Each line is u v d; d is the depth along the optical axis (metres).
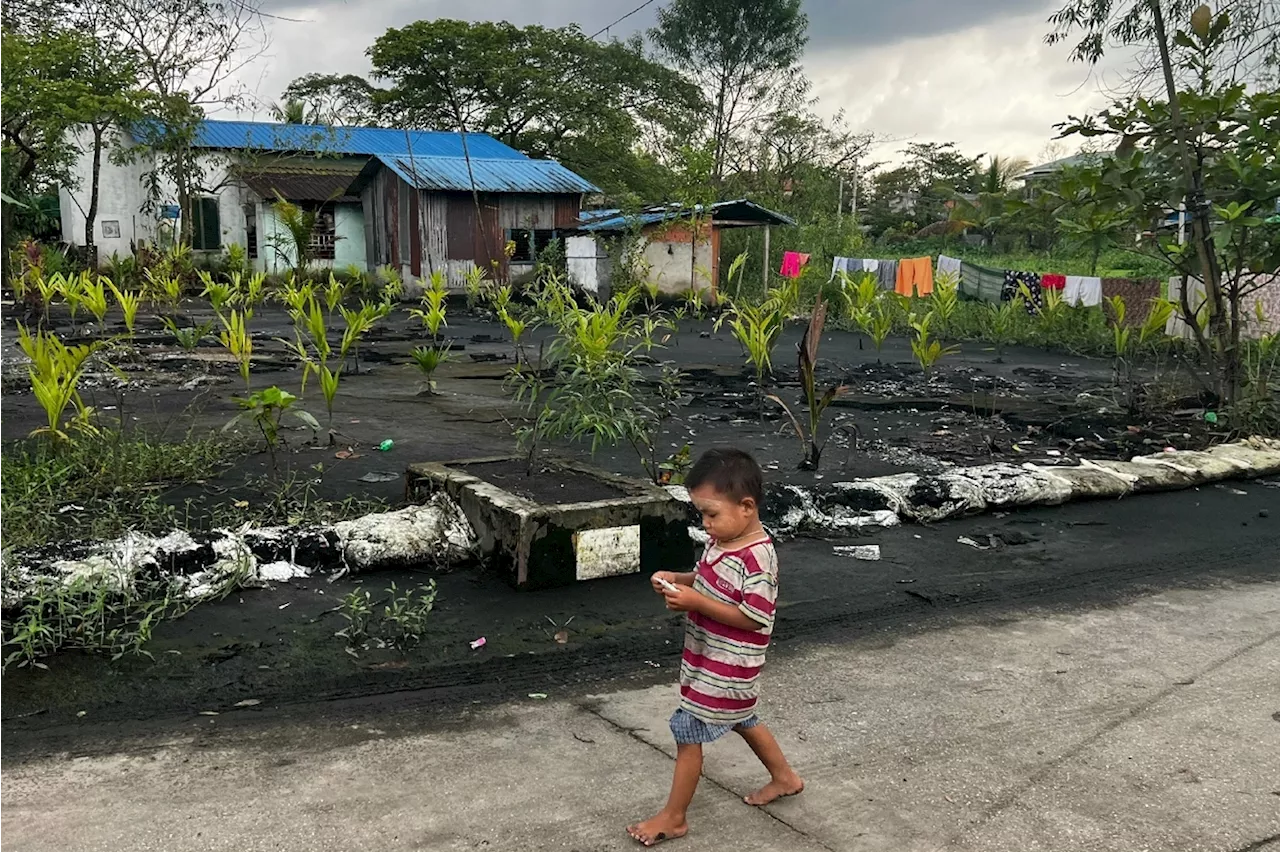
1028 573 5.54
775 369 13.77
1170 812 3.10
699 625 2.98
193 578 4.63
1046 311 18.00
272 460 6.70
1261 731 3.66
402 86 36.38
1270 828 3.01
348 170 31.52
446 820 2.96
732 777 3.27
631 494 5.33
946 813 3.07
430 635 4.36
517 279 27.69
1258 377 9.73
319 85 36.78
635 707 3.78
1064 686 4.05
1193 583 5.41
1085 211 9.14
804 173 34.62
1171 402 10.73
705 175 23.28
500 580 5.04
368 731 3.52
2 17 14.37
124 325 17.73
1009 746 3.52
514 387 11.38
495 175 28.03
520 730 3.56
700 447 8.30
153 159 29.41
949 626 4.73
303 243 24.48
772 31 38.72
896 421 9.88
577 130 36.25
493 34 35.59
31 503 5.67
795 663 4.25
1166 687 4.05
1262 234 9.08
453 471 5.74
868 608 4.94
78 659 3.99
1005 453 8.41
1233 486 7.57
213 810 2.98
